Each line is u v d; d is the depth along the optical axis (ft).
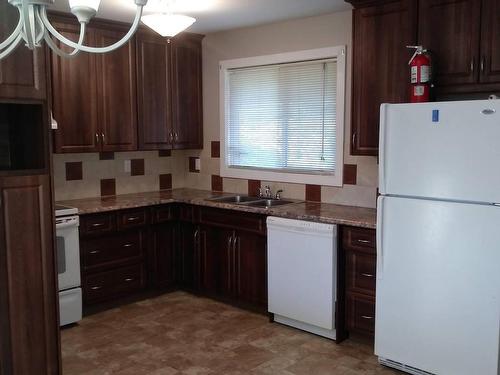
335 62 13.70
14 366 9.37
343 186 13.73
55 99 13.19
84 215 13.23
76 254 12.87
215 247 14.65
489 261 8.89
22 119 9.93
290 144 14.98
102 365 10.82
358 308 11.63
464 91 10.30
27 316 9.47
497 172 8.71
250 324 13.14
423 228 9.63
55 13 12.78
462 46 10.25
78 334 12.49
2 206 9.05
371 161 13.08
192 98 16.58
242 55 15.62
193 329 12.80
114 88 14.46
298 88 14.57
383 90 11.54
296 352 11.44
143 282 14.96
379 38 11.50
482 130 8.80
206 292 15.37
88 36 13.73
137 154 16.47
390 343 10.39
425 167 9.53
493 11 9.80
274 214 12.80
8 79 8.95
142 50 15.05
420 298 9.82
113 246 14.10
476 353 9.21
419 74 10.29
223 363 10.90
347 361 10.98
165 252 15.49
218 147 16.67
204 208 14.69
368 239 11.18
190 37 16.22
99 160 15.51
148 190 16.87
